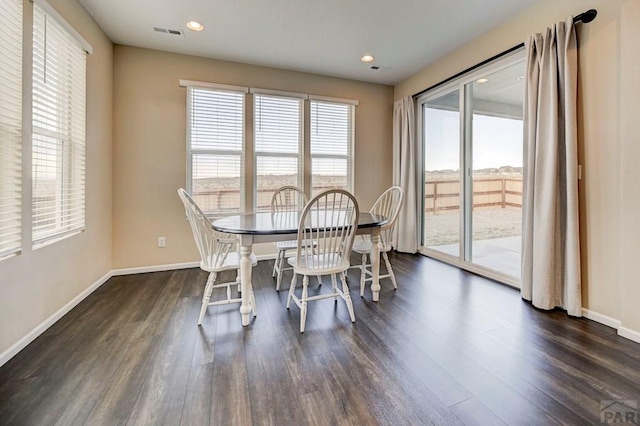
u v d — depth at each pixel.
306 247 2.07
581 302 2.25
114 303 2.49
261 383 1.49
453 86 3.60
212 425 1.23
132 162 3.30
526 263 2.54
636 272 1.89
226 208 3.72
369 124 4.45
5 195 1.69
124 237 3.31
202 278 3.18
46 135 2.07
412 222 4.26
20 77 1.79
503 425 1.23
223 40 3.17
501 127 3.06
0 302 1.63
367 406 1.33
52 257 2.12
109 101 3.11
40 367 1.60
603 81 2.08
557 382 1.50
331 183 4.27
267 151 3.89
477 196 3.39
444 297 2.64
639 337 1.87
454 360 1.69
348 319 2.21
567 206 2.24
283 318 2.23
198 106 3.56
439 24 2.89
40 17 1.99
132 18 2.75
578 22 2.20
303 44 3.27
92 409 1.31
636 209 1.89
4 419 1.24
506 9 2.65
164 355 1.73
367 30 3.00
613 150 2.04
